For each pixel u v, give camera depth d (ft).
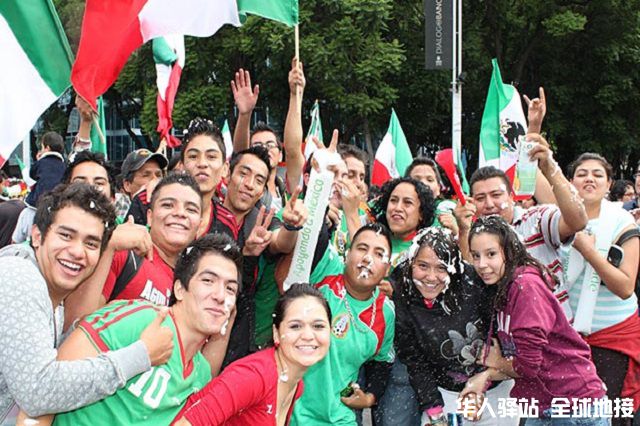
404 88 65.92
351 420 13.92
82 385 8.67
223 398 10.09
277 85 62.90
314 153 13.58
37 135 74.90
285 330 10.99
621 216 16.79
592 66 70.38
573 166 17.54
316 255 14.05
